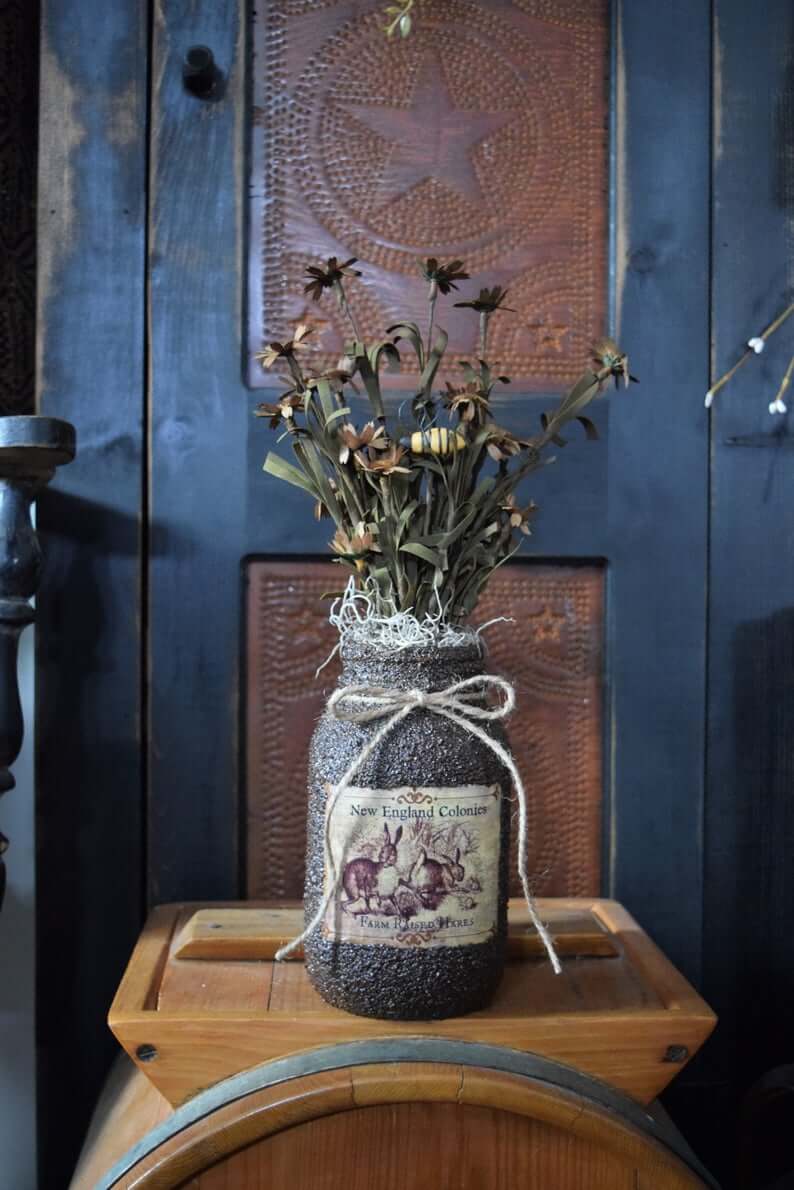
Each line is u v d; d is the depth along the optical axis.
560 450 0.88
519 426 0.87
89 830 0.85
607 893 0.88
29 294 0.91
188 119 0.86
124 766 0.85
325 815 0.63
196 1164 0.60
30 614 0.75
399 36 0.88
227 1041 0.63
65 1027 0.85
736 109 0.89
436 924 0.63
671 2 0.88
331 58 0.88
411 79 0.88
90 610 0.85
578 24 0.89
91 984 0.85
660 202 0.88
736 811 0.89
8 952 0.83
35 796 0.84
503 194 0.89
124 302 0.86
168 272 0.86
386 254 0.88
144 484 0.86
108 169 0.85
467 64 0.89
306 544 0.86
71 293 0.85
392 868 0.62
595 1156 0.63
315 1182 0.62
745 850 0.89
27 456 0.72
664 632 0.88
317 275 0.67
